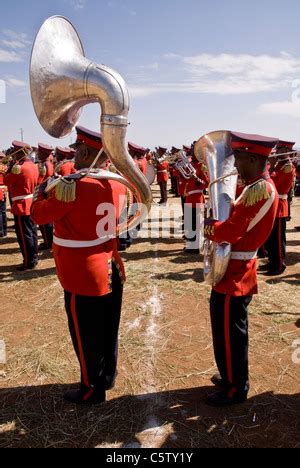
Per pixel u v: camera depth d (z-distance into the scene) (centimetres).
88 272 283
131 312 483
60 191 265
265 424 292
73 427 288
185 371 360
